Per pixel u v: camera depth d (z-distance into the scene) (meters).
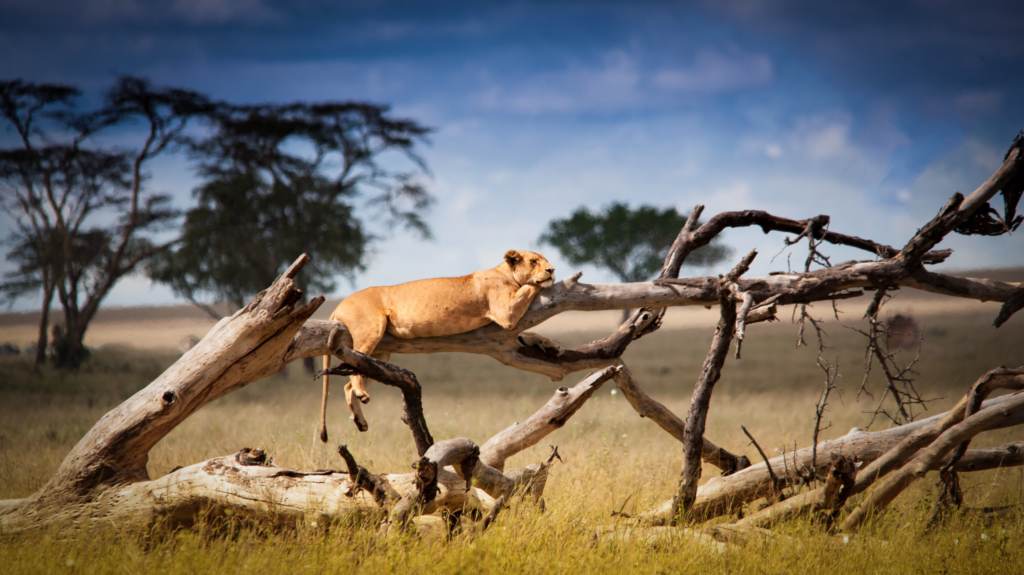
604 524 4.96
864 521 4.88
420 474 4.09
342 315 5.75
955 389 13.01
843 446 5.56
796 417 10.79
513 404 12.97
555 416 5.32
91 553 4.02
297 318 4.59
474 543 4.04
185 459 7.61
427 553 4.02
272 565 3.83
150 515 4.52
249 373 4.81
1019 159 4.93
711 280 5.62
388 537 4.02
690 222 6.41
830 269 5.45
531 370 6.08
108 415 4.67
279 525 4.48
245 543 4.29
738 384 15.89
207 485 4.47
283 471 4.53
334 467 6.78
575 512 5.01
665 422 5.94
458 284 5.78
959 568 4.16
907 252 5.27
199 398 4.69
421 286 5.78
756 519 5.10
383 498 4.28
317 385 18.59
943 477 5.15
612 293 5.73
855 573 4.07
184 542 3.90
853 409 11.45
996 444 7.96
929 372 15.46
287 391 16.67
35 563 3.80
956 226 5.12
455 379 19.48
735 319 4.59
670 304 5.79
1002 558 4.23
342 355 4.65
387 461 7.17
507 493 4.91
